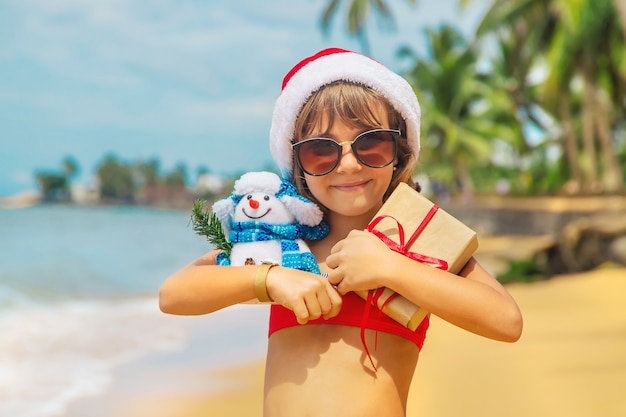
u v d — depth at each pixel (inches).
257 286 71.9
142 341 387.9
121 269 975.6
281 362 79.0
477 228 1285.7
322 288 70.4
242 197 80.3
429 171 1553.9
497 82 1508.4
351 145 76.3
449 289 69.3
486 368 264.2
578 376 243.6
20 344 375.2
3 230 1667.1
